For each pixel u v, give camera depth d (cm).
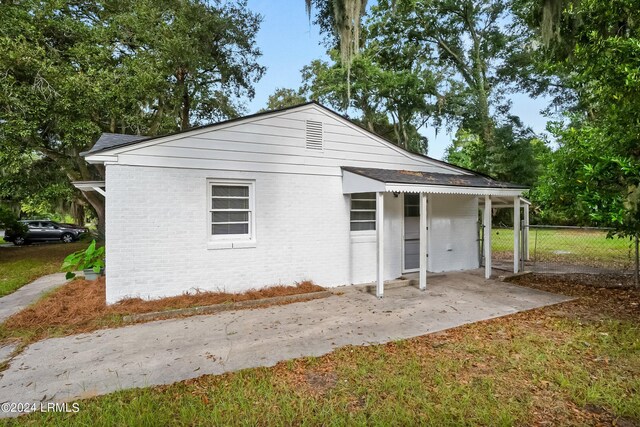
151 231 588
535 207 1089
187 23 1405
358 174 725
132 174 574
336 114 768
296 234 720
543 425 269
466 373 350
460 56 2230
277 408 291
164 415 279
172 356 398
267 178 689
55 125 1180
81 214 2755
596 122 784
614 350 401
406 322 516
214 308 573
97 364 379
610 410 288
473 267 979
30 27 1068
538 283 786
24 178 1359
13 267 1142
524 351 402
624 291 687
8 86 994
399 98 2139
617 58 518
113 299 567
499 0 2003
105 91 1146
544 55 767
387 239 827
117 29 1252
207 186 637
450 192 745
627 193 503
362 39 1952
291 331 479
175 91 1500
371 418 274
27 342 447
